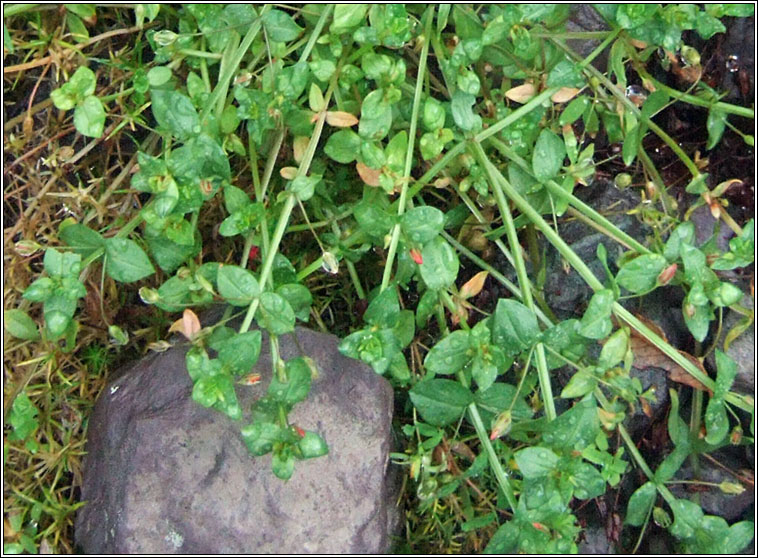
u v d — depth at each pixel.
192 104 0.24
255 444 0.22
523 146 0.27
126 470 0.25
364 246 0.27
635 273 0.24
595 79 0.27
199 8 0.25
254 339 0.22
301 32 0.26
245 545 0.24
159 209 0.23
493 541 0.24
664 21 0.25
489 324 0.25
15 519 0.27
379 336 0.23
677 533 0.25
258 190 0.26
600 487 0.23
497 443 0.27
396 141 0.25
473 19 0.26
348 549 0.25
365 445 0.25
